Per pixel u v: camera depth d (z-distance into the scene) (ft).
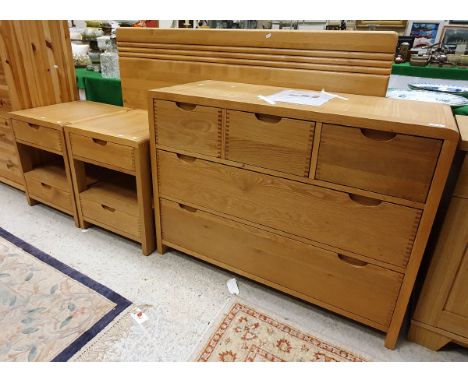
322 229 3.74
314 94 4.21
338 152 3.33
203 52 5.24
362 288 3.76
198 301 4.42
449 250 3.35
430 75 7.20
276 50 4.67
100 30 7.69
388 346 3.82
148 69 5.89
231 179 4.12
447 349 3.86
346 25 9.63
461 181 3.09
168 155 4.49
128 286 4.63
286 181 3.75
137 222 5.14
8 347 3.67
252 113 3.65
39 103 6.43
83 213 5.79
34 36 6.06
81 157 5.29
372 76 4.24
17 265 4.93
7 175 7.04
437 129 2.82
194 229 4.79
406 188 3.13
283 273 4.25
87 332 3.89
